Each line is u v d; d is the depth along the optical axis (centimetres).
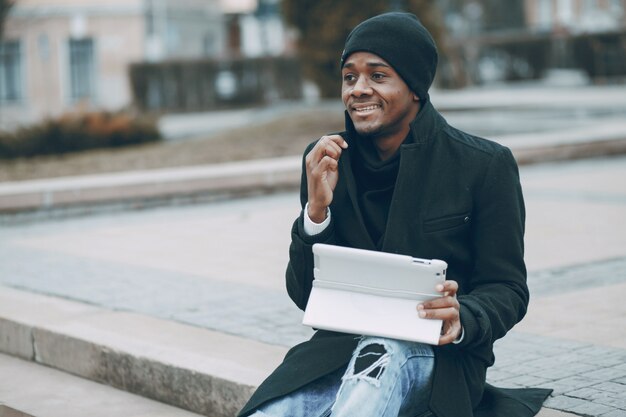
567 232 925
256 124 2030
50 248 944
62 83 3459
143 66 3231
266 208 1184
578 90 2819
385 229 374
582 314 620
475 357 363
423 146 371
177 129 2327
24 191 1143
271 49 4150
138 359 550
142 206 1213
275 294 707
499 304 359
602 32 3203
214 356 541
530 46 3306
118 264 844
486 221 370
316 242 370
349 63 372
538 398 414
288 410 351
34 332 621
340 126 1911
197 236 986
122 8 3466
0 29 2136
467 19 4706
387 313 343
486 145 376
